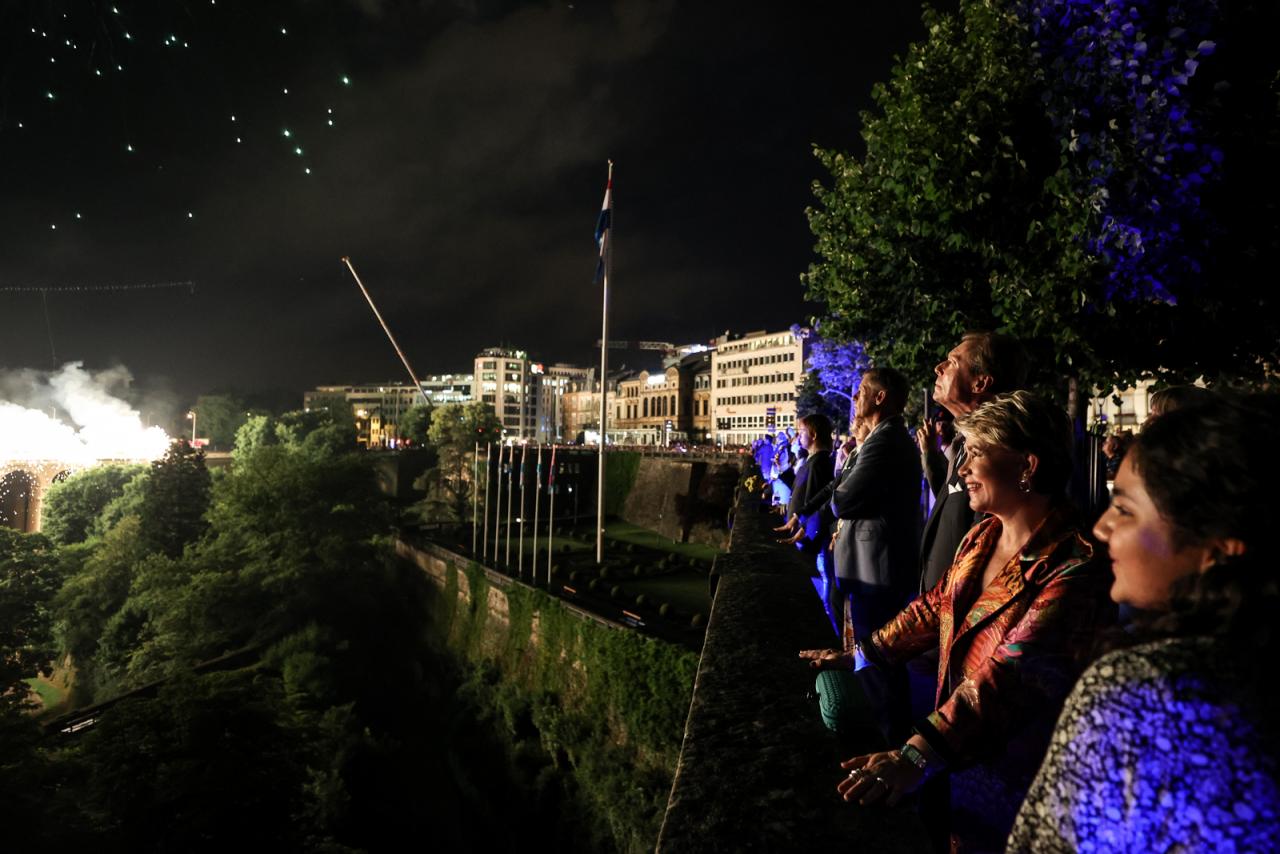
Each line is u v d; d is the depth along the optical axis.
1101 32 4.93
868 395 4.21
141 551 59.50
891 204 7.46
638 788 27.12
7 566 47.66
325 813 30.17
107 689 49.12
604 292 40.78
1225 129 4.91
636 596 39.81
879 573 3.71
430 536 61.53
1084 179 5.14
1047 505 2.16
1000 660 1.95
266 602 49.72
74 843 20.22
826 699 2.63
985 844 2.06
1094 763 0.97
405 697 47.41
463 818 35.59
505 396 175.25
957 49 6.75
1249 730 0.86
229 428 163.00
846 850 1.90
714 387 115.56
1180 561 1.16
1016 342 3.19
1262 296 5.26
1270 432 1.06
